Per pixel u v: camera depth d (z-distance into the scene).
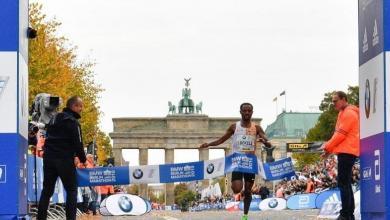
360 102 12.51
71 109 17.83
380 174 11.18
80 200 35.59
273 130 197.75
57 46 66.56
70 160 17.69
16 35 11.48
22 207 12.02
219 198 86.94
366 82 12.01
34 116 23.86
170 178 25.08
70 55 69.06
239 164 20.52
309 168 62.91
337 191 28.25
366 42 11.98
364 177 12.24
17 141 11.50
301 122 195.50
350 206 18.47
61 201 31.77
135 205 36.38
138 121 152.88
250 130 20.66
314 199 45.34
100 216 34.31
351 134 18.08
